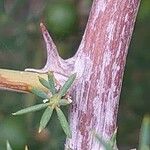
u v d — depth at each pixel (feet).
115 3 0.25
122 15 0.24
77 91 0.24
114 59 0.24
